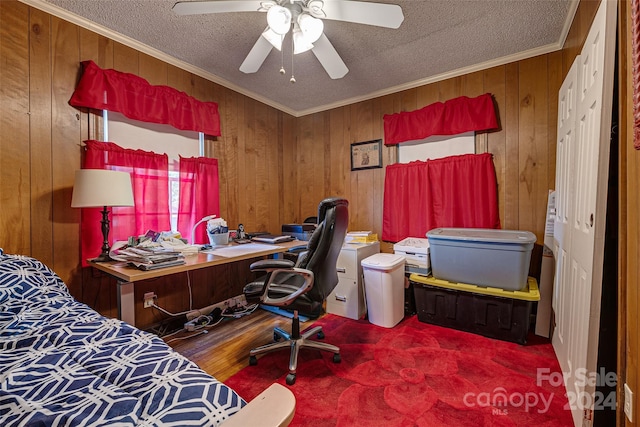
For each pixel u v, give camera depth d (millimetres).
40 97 1759
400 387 1583
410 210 2889
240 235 2674
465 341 2100
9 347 918
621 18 1038
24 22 1697
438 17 1911
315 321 2504
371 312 2436
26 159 1711
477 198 2539
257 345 2084
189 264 1636
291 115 3689
